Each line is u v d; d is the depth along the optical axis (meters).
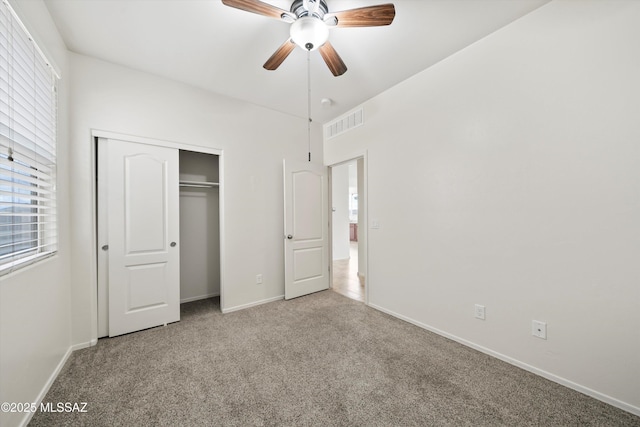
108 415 1.44
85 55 2.24
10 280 1.25
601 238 1.54
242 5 1.47
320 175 3.84
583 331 1.60
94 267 2.27
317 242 3.80
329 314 2.94
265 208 3.36
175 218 2.74
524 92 1.85
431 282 2.48
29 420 1.39
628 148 1.44
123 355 2.06
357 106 3.33
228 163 3.06
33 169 1.62
